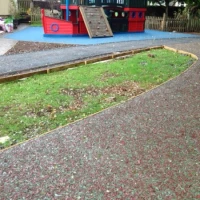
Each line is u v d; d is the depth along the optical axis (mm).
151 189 2371
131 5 14742
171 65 6988
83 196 2291
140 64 7012
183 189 2369
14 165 2729
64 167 2691
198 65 6875
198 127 3551
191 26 17359
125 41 11320
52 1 22625
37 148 3057
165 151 2975
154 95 4762
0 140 3361
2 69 6328
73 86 5316
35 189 2375
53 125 3762
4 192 2336
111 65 6906
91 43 10477
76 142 3180
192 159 2820
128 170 2641
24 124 3779
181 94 4781
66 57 7750
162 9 20078
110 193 2322
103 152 2961
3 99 4613
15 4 18438
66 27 12477
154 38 12648
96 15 12898
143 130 3475
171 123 3668
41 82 5527
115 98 4738
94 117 3895
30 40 10914
